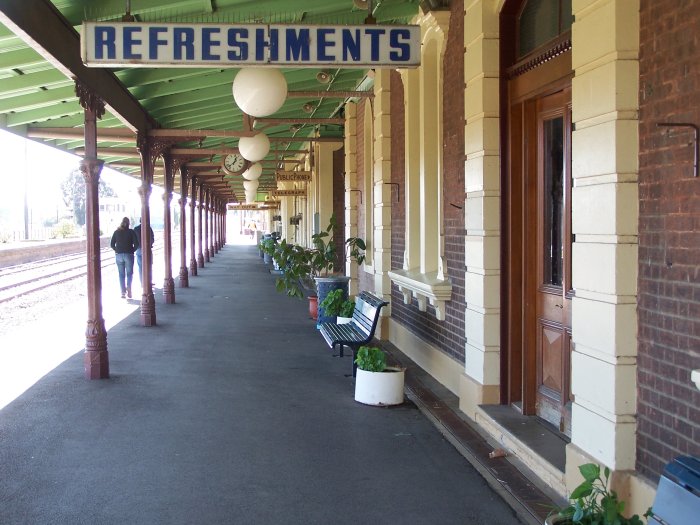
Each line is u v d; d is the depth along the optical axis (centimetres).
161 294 1756
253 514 418
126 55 494
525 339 569
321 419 624
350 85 1268
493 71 584
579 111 402
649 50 353
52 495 446
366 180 1234
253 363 881
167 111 1149
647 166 356
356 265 1331
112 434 576
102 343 789
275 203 4184
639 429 368
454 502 438
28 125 1106
